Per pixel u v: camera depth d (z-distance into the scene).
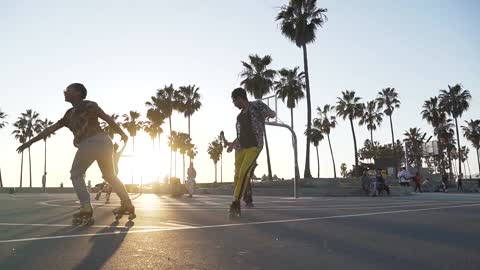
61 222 5.77
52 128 5.65
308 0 41.06
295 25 40.97
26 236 4.46
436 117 80.94
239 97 6.55
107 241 4.17
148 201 12.89
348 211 7.52
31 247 3.86
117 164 10.19
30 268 3.09
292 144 19.89
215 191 30.62
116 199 16.16
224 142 6.80
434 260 3.39
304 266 3.18
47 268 3.09
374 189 24.09
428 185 39.06
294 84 54.09
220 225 5.37
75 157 5.52
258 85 51.25
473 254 3.62
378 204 9.95
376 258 3.46
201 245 3.98
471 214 6.89
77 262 3.28
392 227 5.23
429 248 3.88
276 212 7.30
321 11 41.16
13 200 12.71
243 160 6.46
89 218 5.43
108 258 3.42
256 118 6.48
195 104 68.69
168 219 6.11
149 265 3.19
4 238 4.33
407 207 8.68
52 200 12.73
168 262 3.29
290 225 5.39
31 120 79.25
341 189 25.81
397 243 4.12
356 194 25.03
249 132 6.48
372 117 86.44
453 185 48.06
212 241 4.19
